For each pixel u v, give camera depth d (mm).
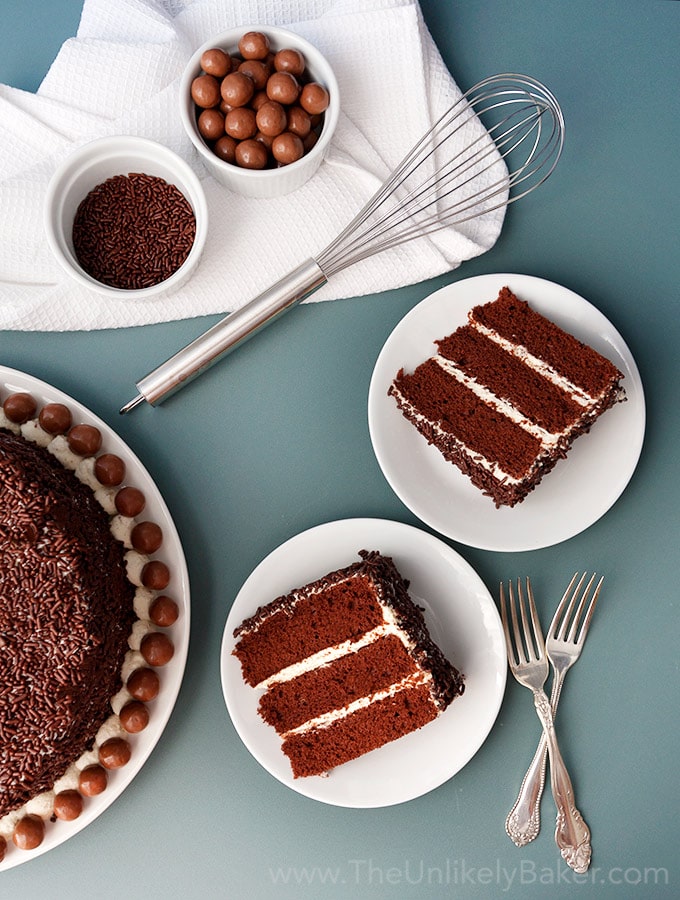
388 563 687
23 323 706
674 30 750
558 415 685
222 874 704
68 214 696
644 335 737
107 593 649
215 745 708
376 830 708
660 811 708
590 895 704
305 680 688
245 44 675
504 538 700
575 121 747
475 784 710
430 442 706
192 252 678
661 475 728
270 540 720
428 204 688
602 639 719
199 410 725
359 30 715
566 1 753
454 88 729
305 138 692
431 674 667
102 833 703
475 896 704
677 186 745
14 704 617
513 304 699
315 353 729
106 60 708
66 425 687
